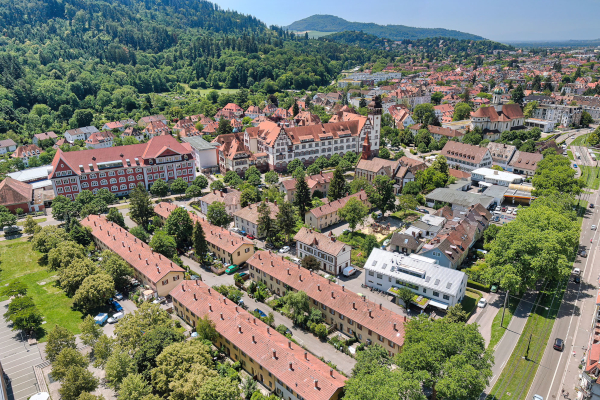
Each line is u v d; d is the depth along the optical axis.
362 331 92.62
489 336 95.88
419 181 190.00
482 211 151.00
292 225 140.75
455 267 120.44
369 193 160.62
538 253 104.81
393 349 86.19
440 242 121.75
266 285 116.88
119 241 130.50
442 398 71.12
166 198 191.00
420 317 83.62
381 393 60.19
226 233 136.50
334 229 155.50
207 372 73.12
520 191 182.12
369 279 116.62
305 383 73.12
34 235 136.62
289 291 102.31
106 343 83.06
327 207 157.62
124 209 176.00
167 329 85.69
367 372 70.81
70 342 86.31
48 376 85.75
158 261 116.50
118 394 78.94
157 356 77.25
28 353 92.38
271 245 143.38
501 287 105.44
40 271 128.38
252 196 169.62
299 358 78.50
